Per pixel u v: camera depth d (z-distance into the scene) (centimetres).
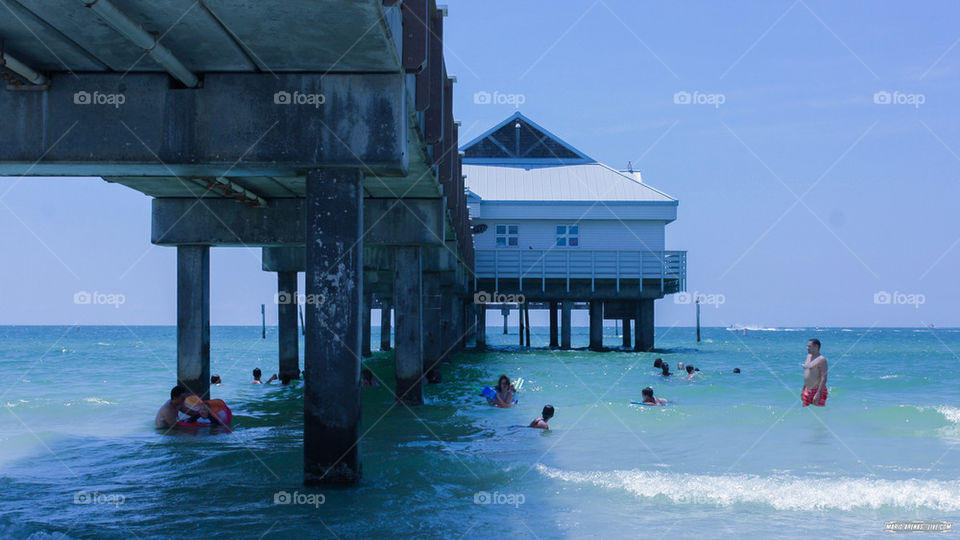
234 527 664
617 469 933
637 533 665
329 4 569
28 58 671
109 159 703
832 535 660
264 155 709
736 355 4297
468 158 4153
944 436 1199
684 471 924
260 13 586
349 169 724
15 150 700
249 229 1413
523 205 3684
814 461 993
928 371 3003
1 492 808
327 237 723
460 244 2136
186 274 1436
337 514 702
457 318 3388
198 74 712
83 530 657
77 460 988
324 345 729
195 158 705
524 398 1745
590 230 3700
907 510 741
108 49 654
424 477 866
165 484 837
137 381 2425
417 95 903
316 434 737
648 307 3766
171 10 579
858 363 3775
